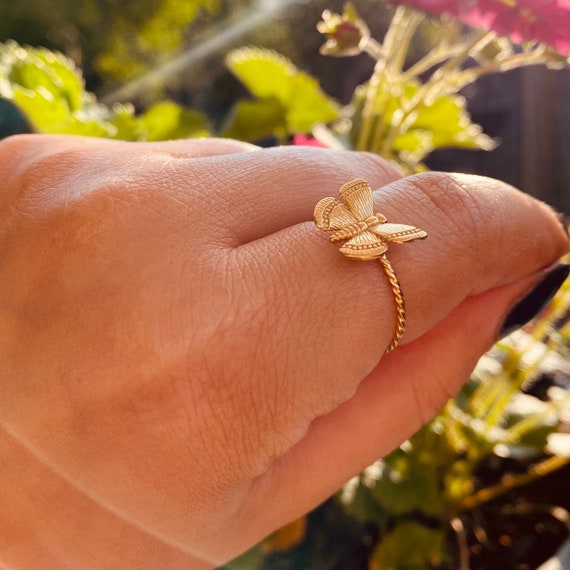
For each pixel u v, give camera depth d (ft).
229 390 0.23
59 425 0.24
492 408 0.45
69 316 0.24
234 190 0.26
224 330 0.23
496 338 0.27
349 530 0.41
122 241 0.24
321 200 0.24
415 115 0.44
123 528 0.24
